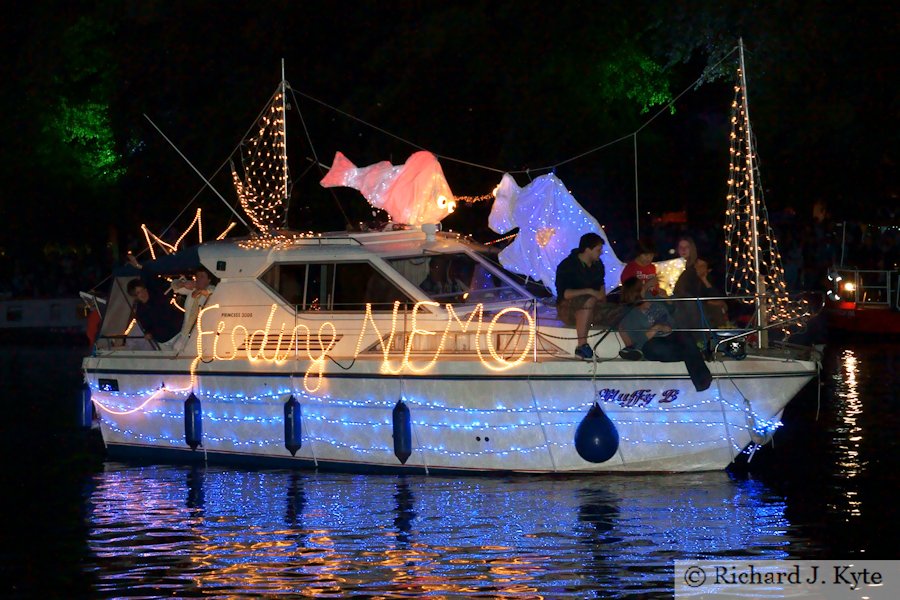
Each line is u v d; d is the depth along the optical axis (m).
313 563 13.60
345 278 18.61
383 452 17.84
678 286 17.75
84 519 15.76
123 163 45.78
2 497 17.05
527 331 17.75
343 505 16.12
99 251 48.50
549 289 19.19
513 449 17.27
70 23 45.94
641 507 15.62
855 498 15.98
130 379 19.67
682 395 16.75
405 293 18.30
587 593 12.48
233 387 18.77
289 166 38.19
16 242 48.06
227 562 13.72
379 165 20.11
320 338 18.53
